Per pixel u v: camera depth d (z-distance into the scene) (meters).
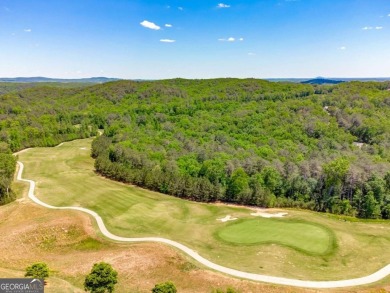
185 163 92.94
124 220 63.09
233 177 78.50
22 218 64.75
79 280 42.03
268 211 70.12
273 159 90.94
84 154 119.31
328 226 57.88
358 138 120.06
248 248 49.94
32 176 91.19
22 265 46.78
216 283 40.72
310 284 39.97
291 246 49.75
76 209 68.12
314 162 84.62
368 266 44.22
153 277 42.72
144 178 86.50
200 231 57.91
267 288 39.28
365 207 71.75
